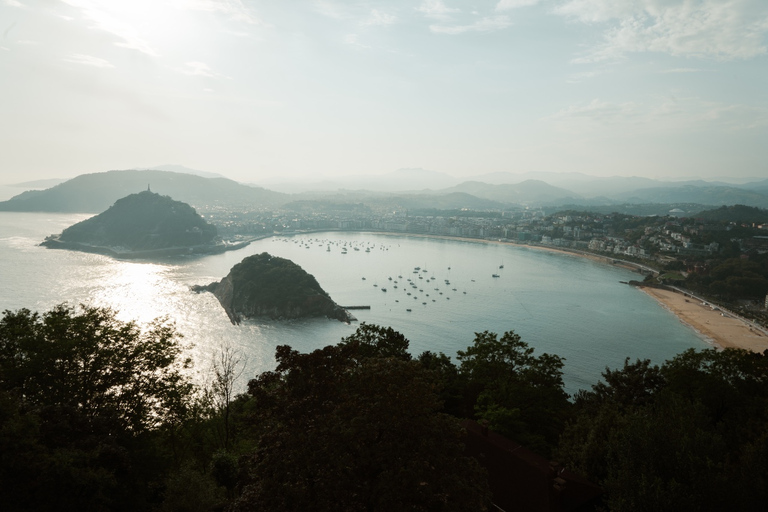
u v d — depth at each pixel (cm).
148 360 4953
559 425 7362
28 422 3156
